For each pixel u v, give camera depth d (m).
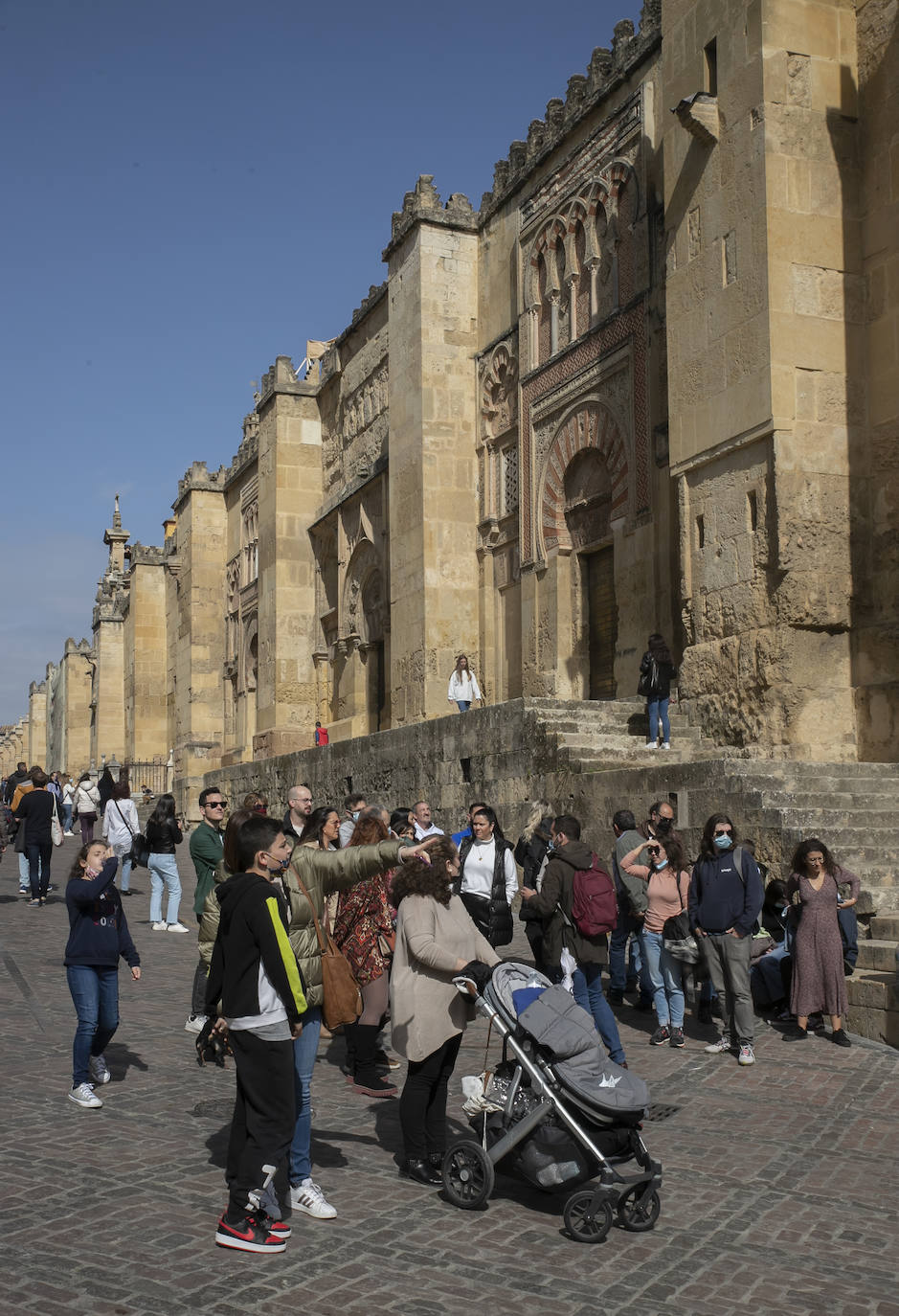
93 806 26.30
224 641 46.19
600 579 23.36
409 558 27.47
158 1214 5.74
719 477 16.81
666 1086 8.27
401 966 6.46
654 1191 5.72
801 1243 5.50
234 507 45.41
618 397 22.08
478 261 27.89
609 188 22.48
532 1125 5.91
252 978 5.56
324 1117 7.70
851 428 16.09
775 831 11.64
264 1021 5.53
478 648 26.95
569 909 8.78
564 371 23.84
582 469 23.58
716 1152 6.79
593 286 23.00
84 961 7.86
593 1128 5.89
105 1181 6.21
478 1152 5.92
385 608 31.23
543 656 24.19
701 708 16.92
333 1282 5.02
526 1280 5.09
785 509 15.59
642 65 21.69
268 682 37.06
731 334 16.53
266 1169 5.40
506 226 26.67
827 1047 9.33
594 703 18.16
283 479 37.06
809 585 15.58
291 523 37.00
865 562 15.98
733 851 9.21
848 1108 7.64
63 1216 5.69
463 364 27.56
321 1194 5.86
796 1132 7.15
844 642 15.88
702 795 12.92
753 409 16.03
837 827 11.77
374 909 8.60
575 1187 5.96
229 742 44.78
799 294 16.00
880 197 16.17
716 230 16.97
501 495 26.61
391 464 28.58
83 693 76.75
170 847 16.56
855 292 16.33
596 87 22.98
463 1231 5.66
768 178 16.00
